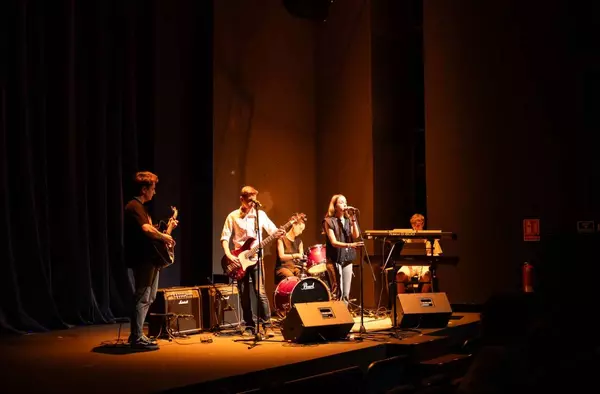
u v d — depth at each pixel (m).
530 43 8.19
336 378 4.28
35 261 6.63
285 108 8.59
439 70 8.60
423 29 8.70
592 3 7.95
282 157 8.52
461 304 8.32
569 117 7.99
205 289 6.52
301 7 8.77
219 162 7.88
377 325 6.80
